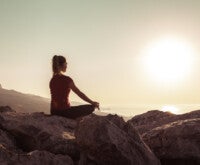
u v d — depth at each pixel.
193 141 3.59
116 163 3.01
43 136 3.60
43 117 4.04
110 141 3.00
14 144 3.67
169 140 3.61
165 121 4.66
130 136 3.32
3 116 3.97
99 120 3.13
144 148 3.28
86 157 3.14
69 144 3.50
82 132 3.15
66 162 3.12
